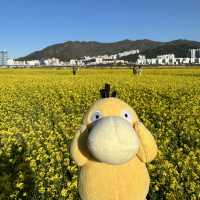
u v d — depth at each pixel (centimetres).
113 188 462
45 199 738
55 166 882
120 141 439
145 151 477
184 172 798
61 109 1892
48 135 1224
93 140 444
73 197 707
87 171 473
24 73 6419
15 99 2223
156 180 771
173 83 3275
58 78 4281
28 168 874
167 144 1073
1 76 4975
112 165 464
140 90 2731
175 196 706
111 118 458
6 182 797
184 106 1814
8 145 1097
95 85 3097
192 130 1209
